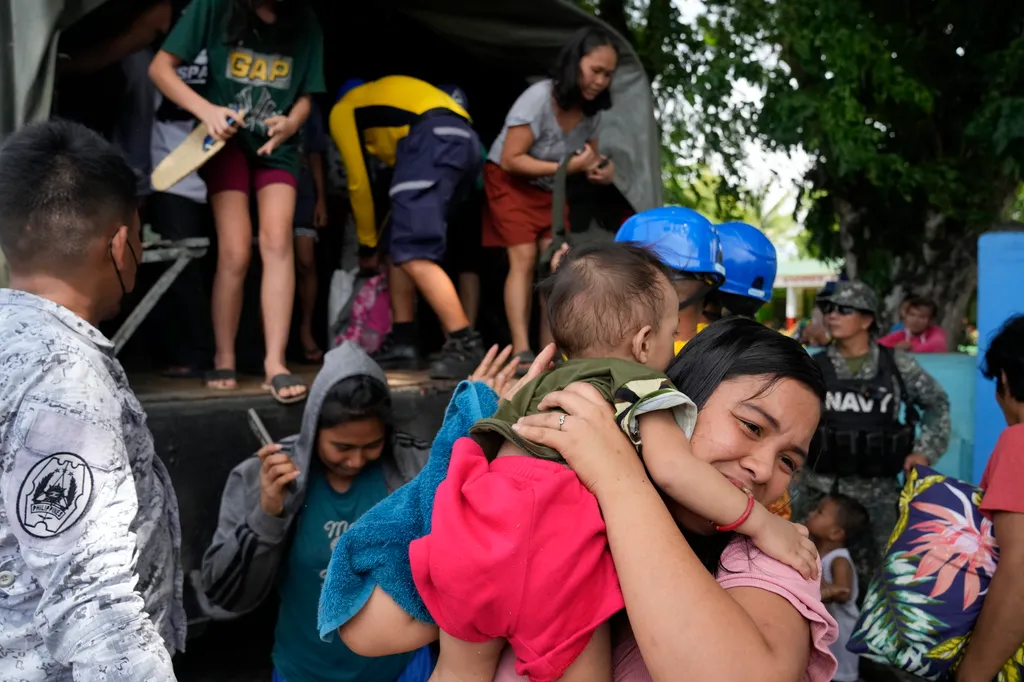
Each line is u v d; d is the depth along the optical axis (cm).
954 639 235
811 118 862
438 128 418
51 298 187
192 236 427
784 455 143
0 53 319
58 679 163
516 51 520
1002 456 233
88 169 186
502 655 144
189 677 398
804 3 848
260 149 363
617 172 524
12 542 159
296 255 539
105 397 167
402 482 283
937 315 957
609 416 138
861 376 451
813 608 133
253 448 323
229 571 260
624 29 912
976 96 915
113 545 158
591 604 131
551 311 165
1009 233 532
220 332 368
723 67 895
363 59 588
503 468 140
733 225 292
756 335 146
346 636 156
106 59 403
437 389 380
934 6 927
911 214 945
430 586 137
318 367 489
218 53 356
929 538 241
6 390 159
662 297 158
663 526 129
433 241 416
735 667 120
